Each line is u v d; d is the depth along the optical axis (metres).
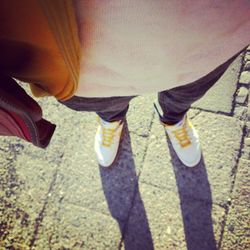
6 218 1.94
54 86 0.91
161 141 1.99
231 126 1.97
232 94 2.02
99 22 0.73
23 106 0.77
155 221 1.87
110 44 0.82
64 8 0.61
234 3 0.73
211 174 1.91
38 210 1.94
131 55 0.87
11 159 2.05
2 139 2.09
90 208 1.92
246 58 2.05
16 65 0.76
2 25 0.64
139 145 2.00
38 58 0.76
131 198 1.92
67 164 2.01
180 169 1.94
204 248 1.80
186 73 1.02
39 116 0.90
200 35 0.82
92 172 1.98
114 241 1.86
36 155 2.04
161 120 1.80
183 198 1.88
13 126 0.89
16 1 0.59
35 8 0.61
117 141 1.90
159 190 1.91
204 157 1.94
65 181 1.98
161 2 0.69
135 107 2.07
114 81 1.02
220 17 0.77
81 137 2.05
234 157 1.91
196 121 2.02
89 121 2.08
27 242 1.90
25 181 2.00
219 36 0.84
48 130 1.03
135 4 0.68
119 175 1.96
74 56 0.77
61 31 0.64
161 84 1.09
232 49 0.93
